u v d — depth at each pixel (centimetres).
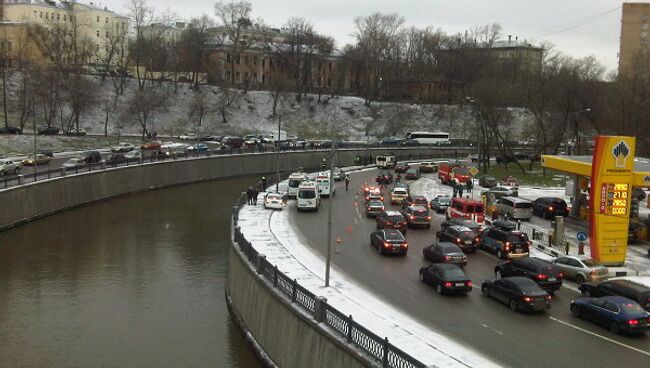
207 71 14712
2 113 11038
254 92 14275
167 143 10825
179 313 3525
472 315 2789
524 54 16888
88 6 17325
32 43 13588
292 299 2681
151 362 2908
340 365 2188
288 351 2622
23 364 2867
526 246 3969
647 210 5797
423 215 5066
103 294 3816
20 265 4384
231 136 12438
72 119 11638
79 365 2866
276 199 5759
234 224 4303
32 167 7750
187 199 7325
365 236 4678
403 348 2306
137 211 6469
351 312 2733
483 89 10025
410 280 3381
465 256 3681
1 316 3438
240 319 3300
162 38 15562
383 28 15775
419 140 12938
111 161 7544
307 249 4078
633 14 19312
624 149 3700
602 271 3409
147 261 4541
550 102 10294
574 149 10294
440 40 16300
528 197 6594
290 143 11481
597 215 3747
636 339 2525
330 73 16150
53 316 3450
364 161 10838
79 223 5794
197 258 4638
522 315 2816
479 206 5209
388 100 15138
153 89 12938
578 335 2558
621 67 17525
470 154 11956
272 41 16238
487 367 2167
